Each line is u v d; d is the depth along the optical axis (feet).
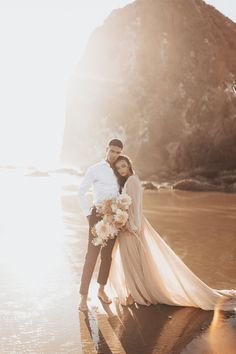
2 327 14.08
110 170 16.44
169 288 16.43
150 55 174.40
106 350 12.44
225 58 171.94
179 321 14.75
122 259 16.49
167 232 32.09
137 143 157.38
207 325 14.39
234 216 42.06
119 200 15.89
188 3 183.21
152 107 161.48
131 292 16.42
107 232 15.72
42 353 12.20
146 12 186.39
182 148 140.67
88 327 14.15
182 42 173.17
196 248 26.45
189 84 162.09
